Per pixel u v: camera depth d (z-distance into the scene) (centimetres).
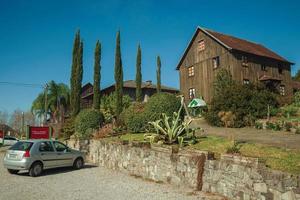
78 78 3438
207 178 1075
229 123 2267
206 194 1041
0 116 8800
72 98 3434
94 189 1141
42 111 5503
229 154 1047
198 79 3872
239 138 1628
